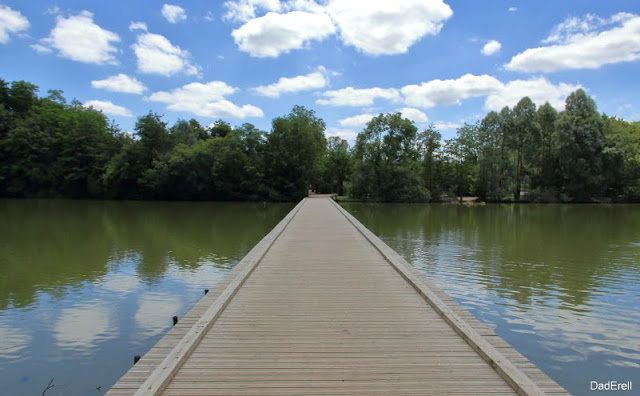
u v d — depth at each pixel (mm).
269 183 44094
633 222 23391
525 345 6613
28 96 48594
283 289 6371
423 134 44438
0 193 44438
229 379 3432
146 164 43219
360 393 3213
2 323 7488
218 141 45594
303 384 3355
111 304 8555
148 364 3703
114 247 15148
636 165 38219
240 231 19656
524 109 41938
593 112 41156
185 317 4938
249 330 4594
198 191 42906
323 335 4449
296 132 44594
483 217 26766
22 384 5410
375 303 5652
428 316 5105
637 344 6637
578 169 38062
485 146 41531
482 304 8570
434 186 44156
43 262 12516
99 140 45281
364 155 43875
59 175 43594
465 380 3432
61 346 6523
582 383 5492
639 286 9773
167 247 15102
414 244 15836
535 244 15789
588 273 11094
